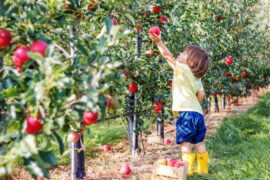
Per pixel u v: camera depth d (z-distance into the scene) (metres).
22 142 1.25
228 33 5.14
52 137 1.50
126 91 2.00
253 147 3.70
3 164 1.32
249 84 7.56
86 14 2.60
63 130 1.77
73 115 1.48
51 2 1.72
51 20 1.70
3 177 2.83
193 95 2.93
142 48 4.40
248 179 2.54
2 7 1.69
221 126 4.75
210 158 3.35
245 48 6.36
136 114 3.77
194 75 2.97
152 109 3.52
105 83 1.42
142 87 3.71
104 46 1.52
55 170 3.38
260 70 7.80
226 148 3.76
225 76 5.58
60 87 1.28
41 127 1.39
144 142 4.63
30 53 1.20
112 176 3.04
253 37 6.77
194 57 2.93
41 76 1.30
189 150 2.82
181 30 4.02
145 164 3.49
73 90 1.36
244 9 5.85
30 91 1.23
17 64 1.39
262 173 2.63
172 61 2.93
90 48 1.71
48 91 1.29
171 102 3.86
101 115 1.65
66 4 2.39
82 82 1.39
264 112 6.16
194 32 4.28
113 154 4.15
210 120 5.96
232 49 5.37
